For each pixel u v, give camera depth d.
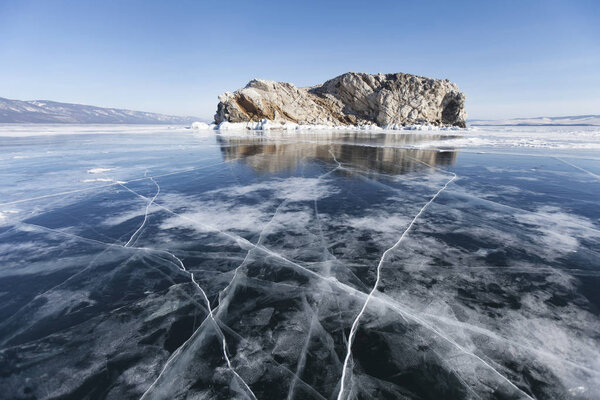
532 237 4.27
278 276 3.26
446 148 14.80
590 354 2.19
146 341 2.35
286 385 1.95
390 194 6.49
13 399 1.90
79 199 6.16
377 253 3.78
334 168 9.39
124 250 3.92
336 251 3.84
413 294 2.92
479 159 11.37
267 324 2.52
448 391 1.91
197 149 14.02
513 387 1.93
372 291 2.97
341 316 2.61
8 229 4.60
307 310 2.70
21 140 18.88
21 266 3.53
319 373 2.04
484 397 1.86
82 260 3.66
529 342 2.30
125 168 9.41
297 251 3.84
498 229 4.56
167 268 3.46
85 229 4.60
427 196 6.34
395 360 2.15
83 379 2.02
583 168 9.57
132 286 3.11
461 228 4.60
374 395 1.88
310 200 6.06
